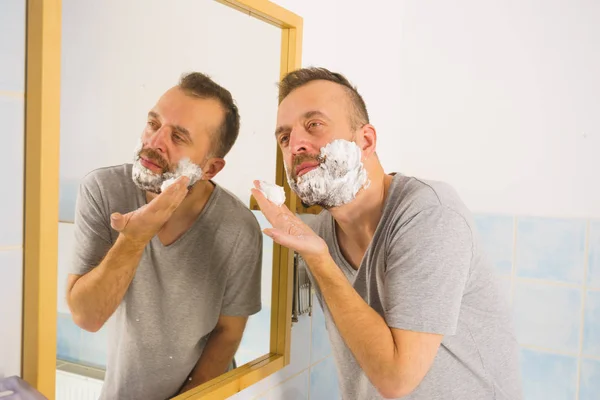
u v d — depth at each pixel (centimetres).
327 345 131
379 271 96
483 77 153
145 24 70
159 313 78
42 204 59
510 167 151
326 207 104
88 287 66
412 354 80
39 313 59
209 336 88
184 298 82
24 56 59
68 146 61
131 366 73
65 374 63
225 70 86
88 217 65
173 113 76
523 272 149
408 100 164
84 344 66
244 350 98
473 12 154
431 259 83
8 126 58
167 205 77
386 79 155
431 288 82
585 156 141
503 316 101
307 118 101
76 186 63
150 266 75
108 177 67
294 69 103
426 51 161
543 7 145
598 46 138
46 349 60
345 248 110
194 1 78
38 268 59
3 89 57
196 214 83
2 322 58
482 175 154
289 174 102
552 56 144
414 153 164
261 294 101
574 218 142
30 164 59
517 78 149
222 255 90
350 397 111
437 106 160
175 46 75
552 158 145
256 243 98
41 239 59
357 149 104
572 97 142
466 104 156
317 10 116
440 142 160
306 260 84
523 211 149
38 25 57
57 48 59
